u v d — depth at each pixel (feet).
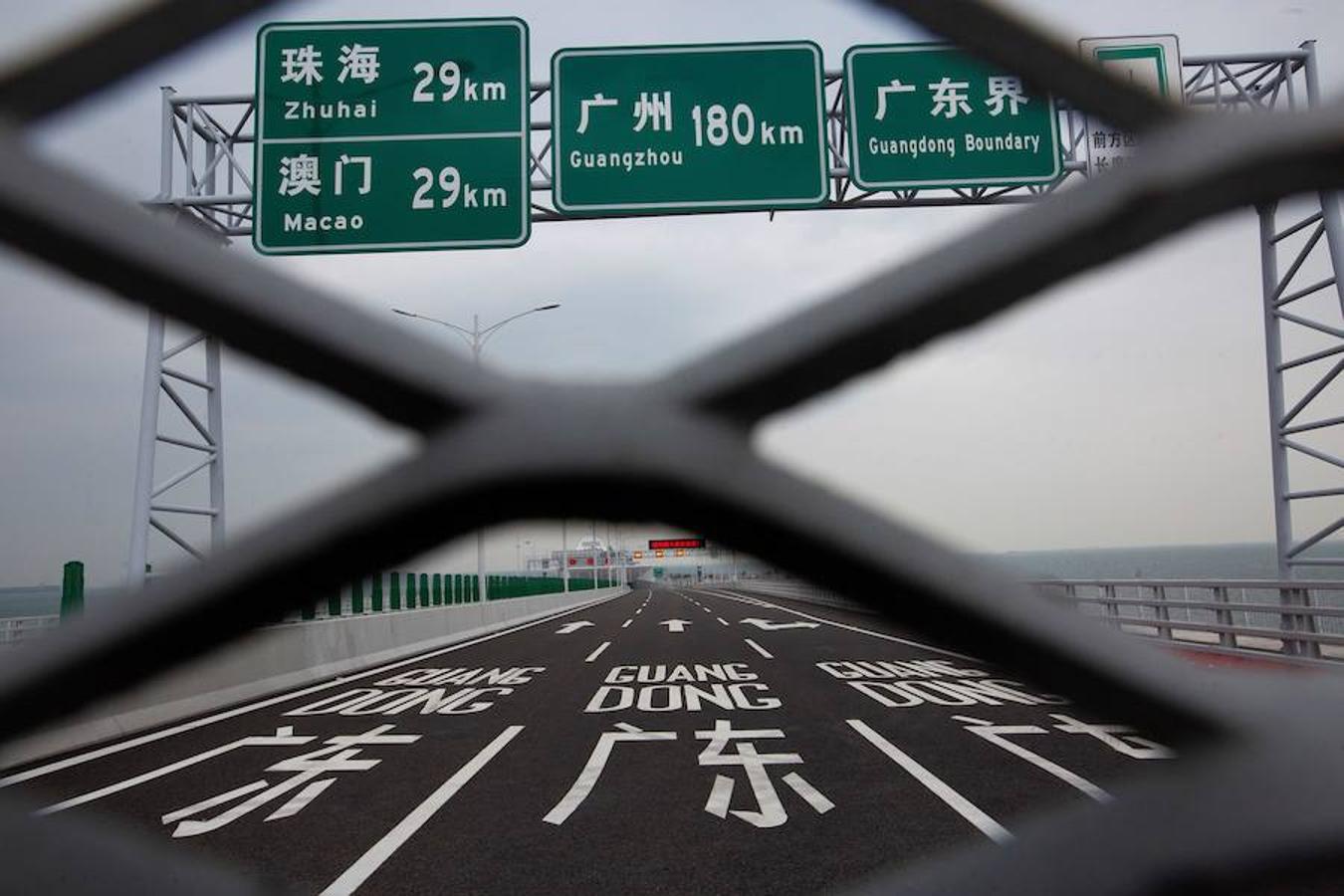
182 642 3.50
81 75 3.76
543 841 14.97
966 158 32.12
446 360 3.35
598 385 3.39
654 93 32.09
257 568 3.39
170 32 3.80
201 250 3.40
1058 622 3.77
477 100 31.63
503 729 25.53
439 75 31.68
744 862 13.70
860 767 19.77
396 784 18.98
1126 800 4.10
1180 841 3.95
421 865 13.82
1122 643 3.84
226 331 3.38
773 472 3.43
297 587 3.46
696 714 27.37
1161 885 3.97
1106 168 3.56
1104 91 4.15
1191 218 3.55
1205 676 3.93
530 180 31.45
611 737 23.95
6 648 3.47
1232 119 3.55
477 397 3.33
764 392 3.43
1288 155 3.50
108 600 3.49
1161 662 3.87
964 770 19.24
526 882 13.04
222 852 14.42
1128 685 3.81
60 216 3.34
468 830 15.62
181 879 4.67
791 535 3.45
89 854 4.51
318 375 3.39
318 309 3.36
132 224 3.38
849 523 3.50
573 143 31.86
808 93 32.19
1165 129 3.55
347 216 31.17
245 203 33.81
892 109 32.27
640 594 230.68
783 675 36.78
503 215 31.24
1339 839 3.89
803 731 24.18
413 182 31.32
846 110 32.35
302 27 31.68
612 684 35.12
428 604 71.92
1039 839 4.27
